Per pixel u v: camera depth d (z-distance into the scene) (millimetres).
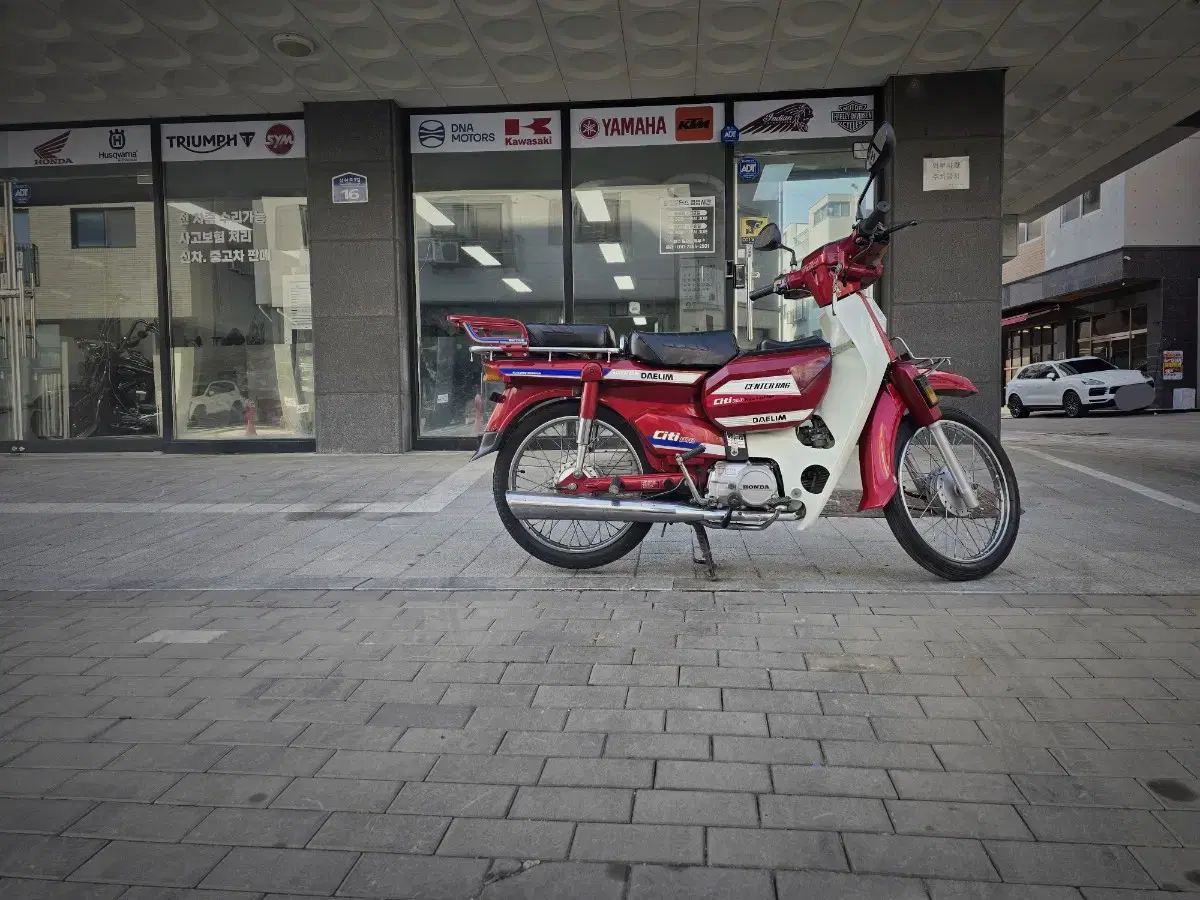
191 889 1871
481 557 4793
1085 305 28484
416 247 9539
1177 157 23891
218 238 9773
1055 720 2639
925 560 4078
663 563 4586
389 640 3463
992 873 1889
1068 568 4352
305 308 9703
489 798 2240
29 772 2414
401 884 1879
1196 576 4184
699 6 7312
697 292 9367
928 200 8633
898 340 4277
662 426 4145
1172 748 2453
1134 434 13320
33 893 1857
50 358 10117
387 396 9273
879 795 2227
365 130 9180
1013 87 9125
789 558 4660
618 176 9359
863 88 8969
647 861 1951
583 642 3393
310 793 2281
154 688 3006
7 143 9914
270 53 8086
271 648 3396
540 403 4309
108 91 8961
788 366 4020
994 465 4211
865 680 2967
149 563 4801
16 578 4527
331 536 5387
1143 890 1822
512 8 7348
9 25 7598
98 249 9984
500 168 9445
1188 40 7984
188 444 9820
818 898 1809
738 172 9227
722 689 2918
